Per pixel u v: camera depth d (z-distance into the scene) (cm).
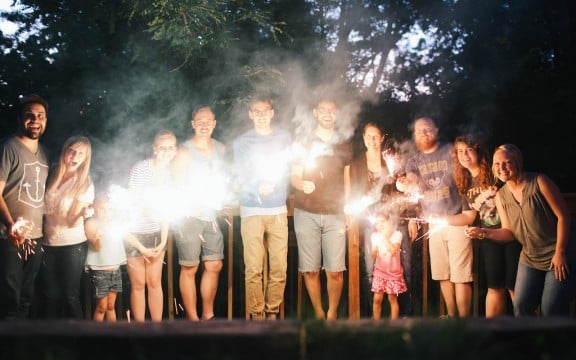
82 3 856
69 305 498
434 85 1133
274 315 531
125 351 234
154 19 755
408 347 228
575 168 993
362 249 602
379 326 239
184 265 521
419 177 534
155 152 517
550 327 240
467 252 511
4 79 900
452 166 519
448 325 236
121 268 567
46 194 498
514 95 1062
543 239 457
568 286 452
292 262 673
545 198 454
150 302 516
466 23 1135
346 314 577
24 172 482
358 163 549
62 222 495
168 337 234
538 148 1014
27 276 491
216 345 236
